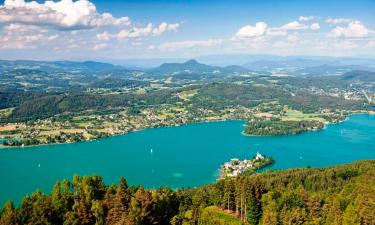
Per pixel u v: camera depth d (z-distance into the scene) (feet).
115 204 493.77
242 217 652.07
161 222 545.85
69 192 536.01
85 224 485.56
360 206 549.13
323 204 622.54
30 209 480.64
